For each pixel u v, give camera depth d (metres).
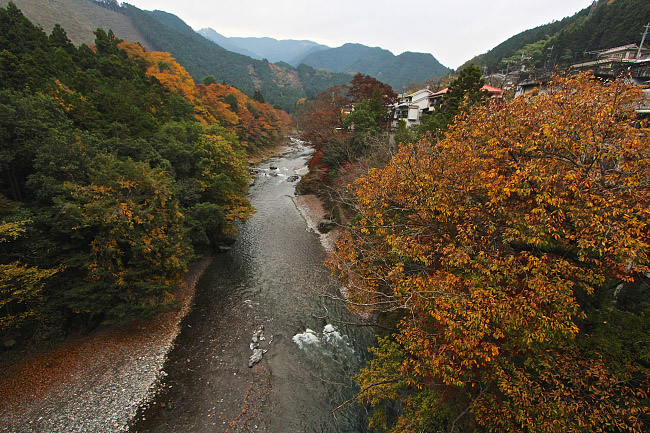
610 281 10.45
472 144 10.88
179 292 22.38
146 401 14.39
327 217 36.16
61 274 16.20
